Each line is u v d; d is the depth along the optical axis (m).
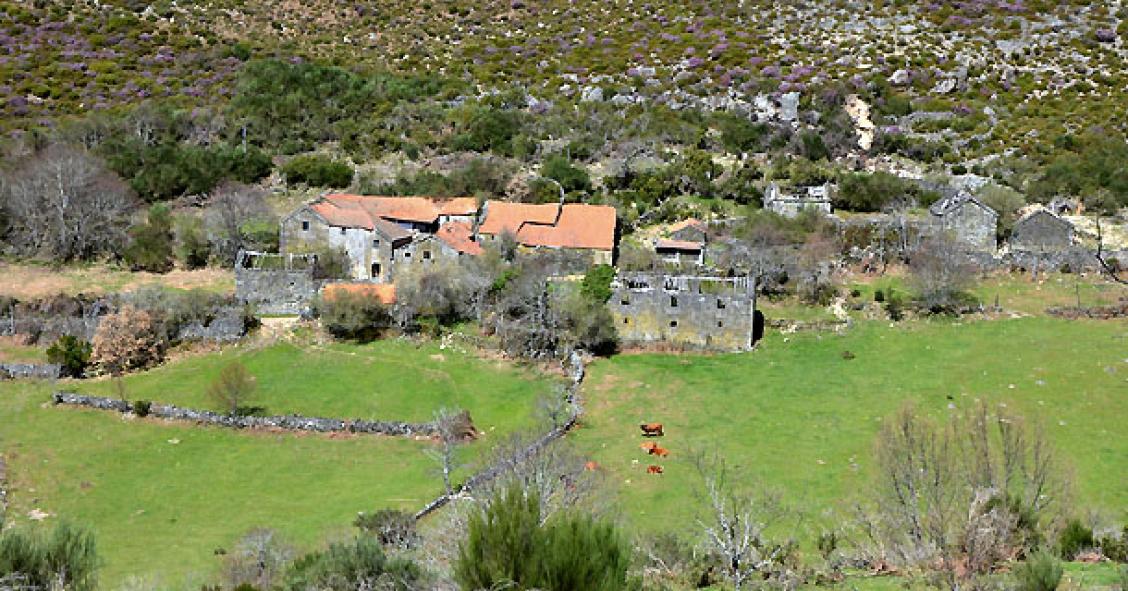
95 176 119.06
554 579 30.30
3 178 115.75
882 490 55.38
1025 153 138.25
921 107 154.38
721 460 69.81
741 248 105.38
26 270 107.62
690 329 92.12
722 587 44.03
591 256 105.19
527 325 91.25
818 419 76.62
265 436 76.94
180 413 79.31
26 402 81.69
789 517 59.81
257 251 108.50
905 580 42.47
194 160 132.00
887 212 120.75
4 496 66.31
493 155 139.38
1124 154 131.62
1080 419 74.94
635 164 134.88
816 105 153.12
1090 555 44.88
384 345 92.44
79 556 36.03
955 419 74.44
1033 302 98.12
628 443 73.25
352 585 41.50
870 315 96.56
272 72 163.12
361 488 67.94
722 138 143.50
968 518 44.69
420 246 102.12
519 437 69.56
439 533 52.59
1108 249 105.62
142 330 89.44
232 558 55.56
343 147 143.62
